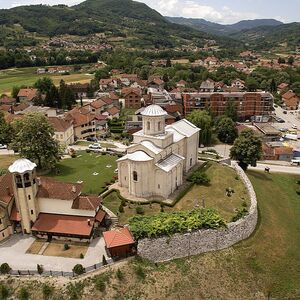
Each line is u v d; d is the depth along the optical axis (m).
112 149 119.38
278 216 82.94
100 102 178.62
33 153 92.25
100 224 68.00
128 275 56.53
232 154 107.69
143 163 75.38
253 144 104.94
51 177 92.19
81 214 66.31
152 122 80.25
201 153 120.62
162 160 79.75
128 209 73.38
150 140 80.19
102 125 151.00
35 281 54.25
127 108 197.25
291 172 115.12
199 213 67.69
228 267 63.00
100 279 54.75
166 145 81.06
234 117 175.50
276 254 68.56
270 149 130.88
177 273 59.69
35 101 186.12
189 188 83.75
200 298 57.00
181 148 89.94
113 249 58.59
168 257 62.31
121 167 82.50
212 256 64.44
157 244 60.88
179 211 71.31
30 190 64.19
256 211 75.94
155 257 61.25
